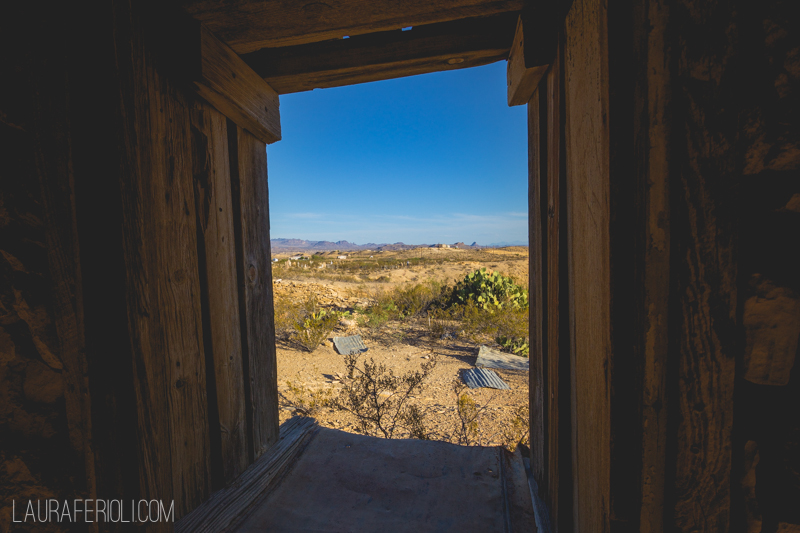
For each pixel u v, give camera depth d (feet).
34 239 3.49
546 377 5.10
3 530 3.66
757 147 2.23
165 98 4.30
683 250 2.30
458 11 4.29
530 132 5.61
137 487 3.57
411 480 6.22
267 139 6.68
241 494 5.50
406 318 30.58
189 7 4.19
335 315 25.54
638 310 2.43
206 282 5.17
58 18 3.24
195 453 4.95
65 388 3.48
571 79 3.71
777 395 2.35
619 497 2.59
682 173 2.27
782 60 2.17
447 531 5.16
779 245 2.29
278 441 7.06
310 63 5.79
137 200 3.57
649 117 2.30
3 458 3.61
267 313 6.83
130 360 3.47
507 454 6.96
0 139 3.44
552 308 4.55
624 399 2.56
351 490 5.99
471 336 24.73
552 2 4.25
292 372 17.61
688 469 2.39
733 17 2.18
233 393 5.77
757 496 2.38
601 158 2.73
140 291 3.58
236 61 5.19
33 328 3.51
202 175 5.08
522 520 5.36
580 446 3.60
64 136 3.28
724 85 2.22
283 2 4.09
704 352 2.33
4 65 3.37
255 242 6.44
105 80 3.39
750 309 2.31
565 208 4.11
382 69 5.72
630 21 2.43
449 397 14.75
